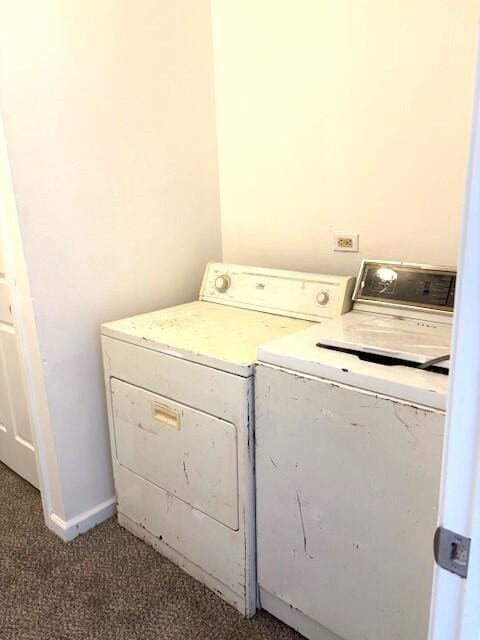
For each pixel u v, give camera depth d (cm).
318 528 140
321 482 136
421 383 115
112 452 200
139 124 200
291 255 223
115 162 194
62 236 182
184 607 167
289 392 137
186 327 183
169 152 214
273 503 150
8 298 207
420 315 165
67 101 175
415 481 117
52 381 188
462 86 163
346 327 159
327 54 191
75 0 172
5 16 155
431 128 173
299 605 151
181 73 213
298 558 148
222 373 150
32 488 235
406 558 123
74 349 193
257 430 148
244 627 159
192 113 221
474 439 52
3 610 166
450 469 54
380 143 186
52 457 194
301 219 215
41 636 157
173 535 183
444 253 179
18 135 164
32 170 170
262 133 218
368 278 180
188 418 164
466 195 48
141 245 210
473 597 55
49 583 177
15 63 159
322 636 150
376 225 194
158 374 170
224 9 216
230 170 234
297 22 196
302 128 205
